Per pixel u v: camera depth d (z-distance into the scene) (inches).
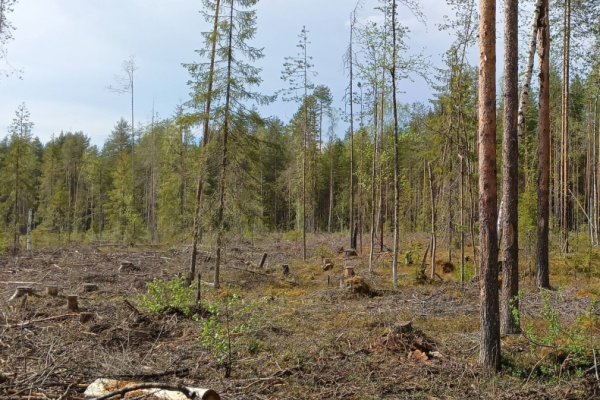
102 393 221.9
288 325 413.4
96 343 338.0
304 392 253.0
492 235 285.6
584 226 1147.3
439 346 326.6
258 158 683.4
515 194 343.0
